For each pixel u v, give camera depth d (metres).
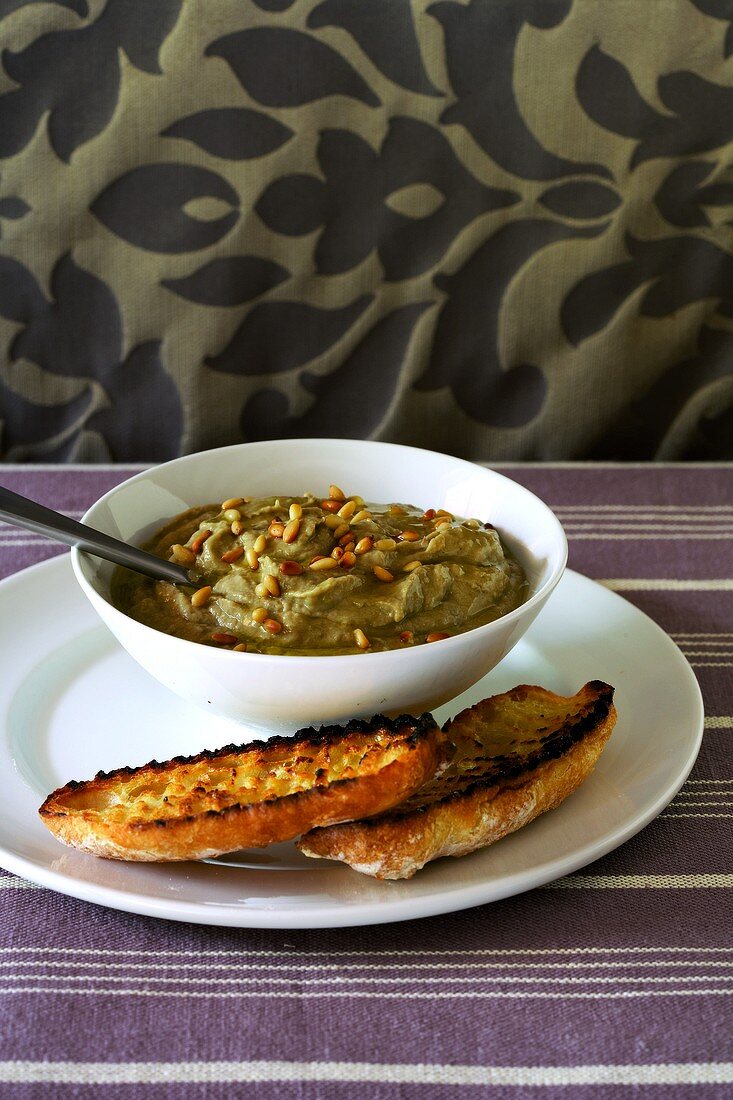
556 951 0.51
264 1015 0.49
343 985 0.50
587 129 0.92
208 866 0.53
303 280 0.94
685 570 0.74
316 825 0.52
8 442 0.99
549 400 0.99
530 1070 0.47
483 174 0.92
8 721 0.61
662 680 0.63
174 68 0.89
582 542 0.77
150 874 0.53
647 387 1.00
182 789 0.55
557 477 0.84
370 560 0.62
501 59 0.90
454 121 0.91
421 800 0.53
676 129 0.92
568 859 0.53
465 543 0.63
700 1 0.90
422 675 0.56
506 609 0.62
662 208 0.94
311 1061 0.47
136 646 0.57
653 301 0.97
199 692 0.57
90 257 0.93
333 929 0.52
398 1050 0.48
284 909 0.51
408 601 0.60
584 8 0.90
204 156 0.91
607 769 0.58
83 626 0.67
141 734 0.61
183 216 0.92
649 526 0.78
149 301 0.94
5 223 0.91
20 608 0.68
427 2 0.89
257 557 0.62
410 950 0.51
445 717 0.62
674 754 0.58
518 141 0.92
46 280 0.93
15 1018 0.48
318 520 0.63
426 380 0.98
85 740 0.60
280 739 0.56
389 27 0.89
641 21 0.90
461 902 0.51
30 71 0.88
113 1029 0.48
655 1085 0.47
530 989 0.50
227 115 0.90
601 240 0.94
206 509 0.67
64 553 0.74
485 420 1.00
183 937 0.51
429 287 0.95
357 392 0.99
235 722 0.59
